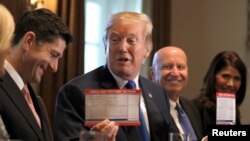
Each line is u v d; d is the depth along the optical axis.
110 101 1.73
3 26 1.33
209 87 2.96
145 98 2.04
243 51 5.30
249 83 5.17
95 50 4.65
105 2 4.78
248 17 5.30
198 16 5.46
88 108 1.71
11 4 3.71
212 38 5.44
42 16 1.71
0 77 1.54
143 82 2.12
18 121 1.57
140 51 1.97
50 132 1.82
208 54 5.43
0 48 1.32
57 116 1.82
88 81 1.91
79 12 4.24
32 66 1.69
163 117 2.06
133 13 2.00
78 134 1.73
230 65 2.95
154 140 1.96
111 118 1.72
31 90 1.84
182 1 5.38
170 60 2.60
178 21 5.32
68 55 4.10
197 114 2.65
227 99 2.24
